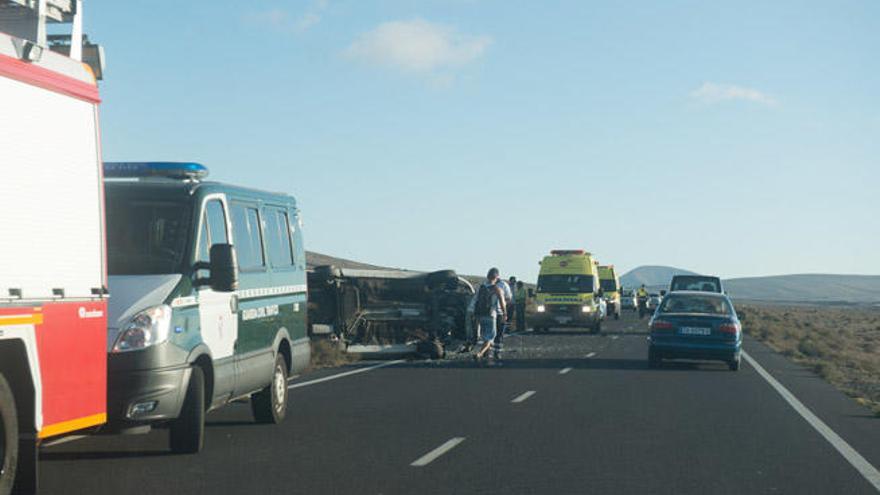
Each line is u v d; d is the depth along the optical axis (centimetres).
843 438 1420
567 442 1345
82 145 964
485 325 2642
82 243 955
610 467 1160
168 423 1200
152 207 1247
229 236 1325
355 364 2686
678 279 4147
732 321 2597
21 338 855
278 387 1508
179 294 1164
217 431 1429
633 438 1386
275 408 1499
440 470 1135
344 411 1672
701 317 2600
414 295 2866
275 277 1479
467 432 1434
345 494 1004
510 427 1487
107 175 1328
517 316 4925
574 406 1756
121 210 1247
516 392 1988
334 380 2230
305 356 1606
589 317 4688
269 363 1448
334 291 2733
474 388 2062
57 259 916
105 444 1298
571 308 4697
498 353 2670
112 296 1129
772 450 1300
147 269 1194
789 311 13838
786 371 2659
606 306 6862
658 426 1510
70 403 928
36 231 887
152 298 1133
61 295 918
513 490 1027
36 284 883
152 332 1112
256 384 1405
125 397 1088
